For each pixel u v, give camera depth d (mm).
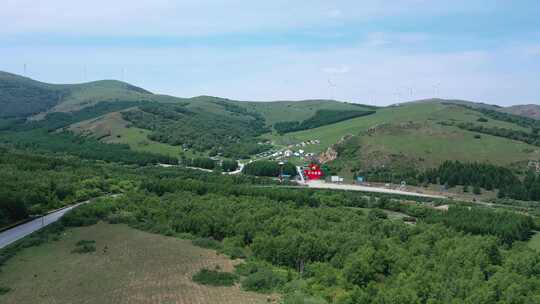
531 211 182000
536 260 104250
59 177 190875
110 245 123562
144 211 154625
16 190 157000
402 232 128875
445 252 107875
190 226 137125
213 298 88562
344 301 82188
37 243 122062
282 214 143750
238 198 167625
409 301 78875
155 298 88312
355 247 108875
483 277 92750
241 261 113438
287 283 95500
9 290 90875
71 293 90250
